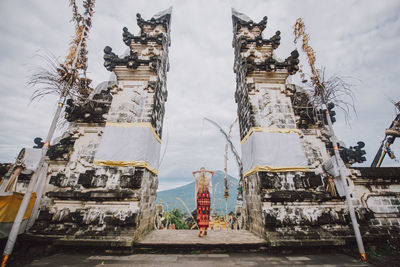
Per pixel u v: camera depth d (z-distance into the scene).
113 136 6.32
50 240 5.03
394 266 4.09
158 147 7.83
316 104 6.14
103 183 5.76
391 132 7.86
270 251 4.97
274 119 6.78
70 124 8.29
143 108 6.91
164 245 4.96
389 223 5.71
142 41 8.35
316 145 7.15
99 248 4.89
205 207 6.01
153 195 7.17
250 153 6.76
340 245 5.11
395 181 6.20
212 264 4.08
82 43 6.09
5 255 3.90
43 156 4.72
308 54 6.13
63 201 5.68
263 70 7.52
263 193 5.62
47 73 5.26
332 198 5.66
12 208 4.93
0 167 5.82
